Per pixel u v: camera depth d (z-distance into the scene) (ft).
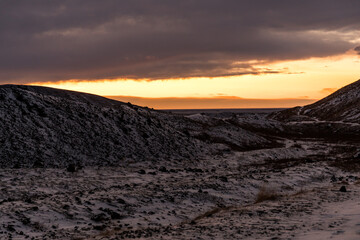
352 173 127.65
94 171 126.41
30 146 143.95
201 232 40.06
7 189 84.69
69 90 264.72
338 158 181.78
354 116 458.09
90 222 54.44
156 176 121.49
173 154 180.55
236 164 166.30
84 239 41.91
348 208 53.31
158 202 69.72
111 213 58.75
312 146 267.59
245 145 253.24
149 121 219.61
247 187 91.09
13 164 125.90
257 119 428.15
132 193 76.18
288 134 382.63
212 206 70.95
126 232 44.78
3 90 185.78
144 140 188.03
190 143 208.64
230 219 50.37
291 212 53.21
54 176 110.42
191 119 309.63
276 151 208.54
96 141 167.63
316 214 49.85
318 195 74.13
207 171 139.03
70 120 179.32
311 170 124.98
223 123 318.86
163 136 204.23
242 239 34.40
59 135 161.38
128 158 158.40
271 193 80.48
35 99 187.62
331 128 401.70
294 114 618.85
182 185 90.99
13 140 144.97
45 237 44.21
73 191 88.22
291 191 90.02
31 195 80.79
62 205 62.39
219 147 219.82
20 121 162.20
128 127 197.06
